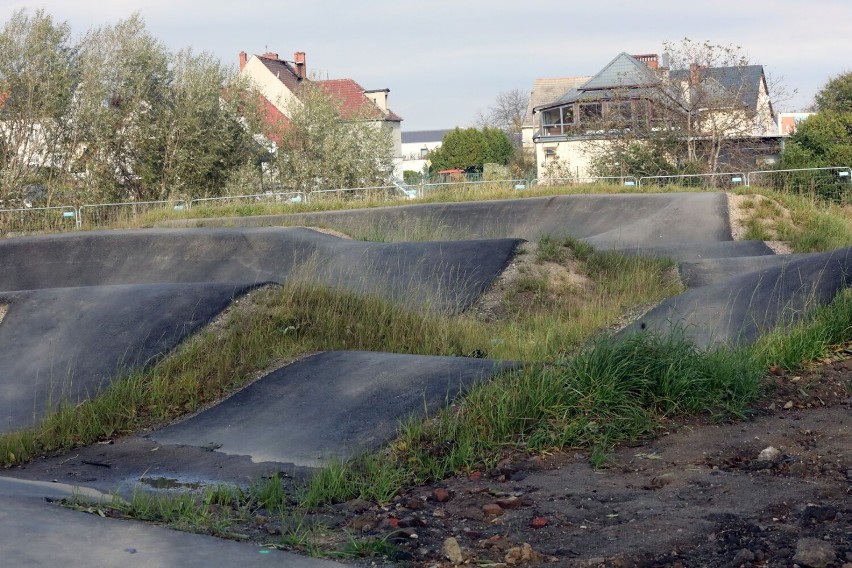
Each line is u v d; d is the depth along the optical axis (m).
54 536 3.93
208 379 7.93
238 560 3.78
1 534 3.88
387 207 20.53
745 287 9.34
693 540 3.94
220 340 8.59
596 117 34.50
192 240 15.34
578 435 5.83
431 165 63.47
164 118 32.09
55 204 30.00
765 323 8.21
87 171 30.86
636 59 46.03
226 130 33.41
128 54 31.84
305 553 3.99
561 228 18.69
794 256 11.93
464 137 61.56
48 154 30.62
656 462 5.32
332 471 5.19
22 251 15.94
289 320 8.96
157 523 4.42
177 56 32.78
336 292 9.73
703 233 16.64
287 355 8.40
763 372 6.81
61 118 30.53
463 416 6.09
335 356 8.17
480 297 11.77
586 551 3.92
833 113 33.28
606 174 30.08
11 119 29.84
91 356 8.41
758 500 4.42
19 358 8.63
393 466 5.41
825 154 31.33
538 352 8.87
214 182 33.47
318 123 35.19
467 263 12.56
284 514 4.70
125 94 31.77
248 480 5.59
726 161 33.00
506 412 5.92
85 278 15.28
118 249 15.68
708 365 6.52
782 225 16.55
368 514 4.63
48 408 7.35
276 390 7.53
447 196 22.88
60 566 3.53
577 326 9.98
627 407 6.07
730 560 3.67
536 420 5.96
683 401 6.28
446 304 11.32
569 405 6.07
